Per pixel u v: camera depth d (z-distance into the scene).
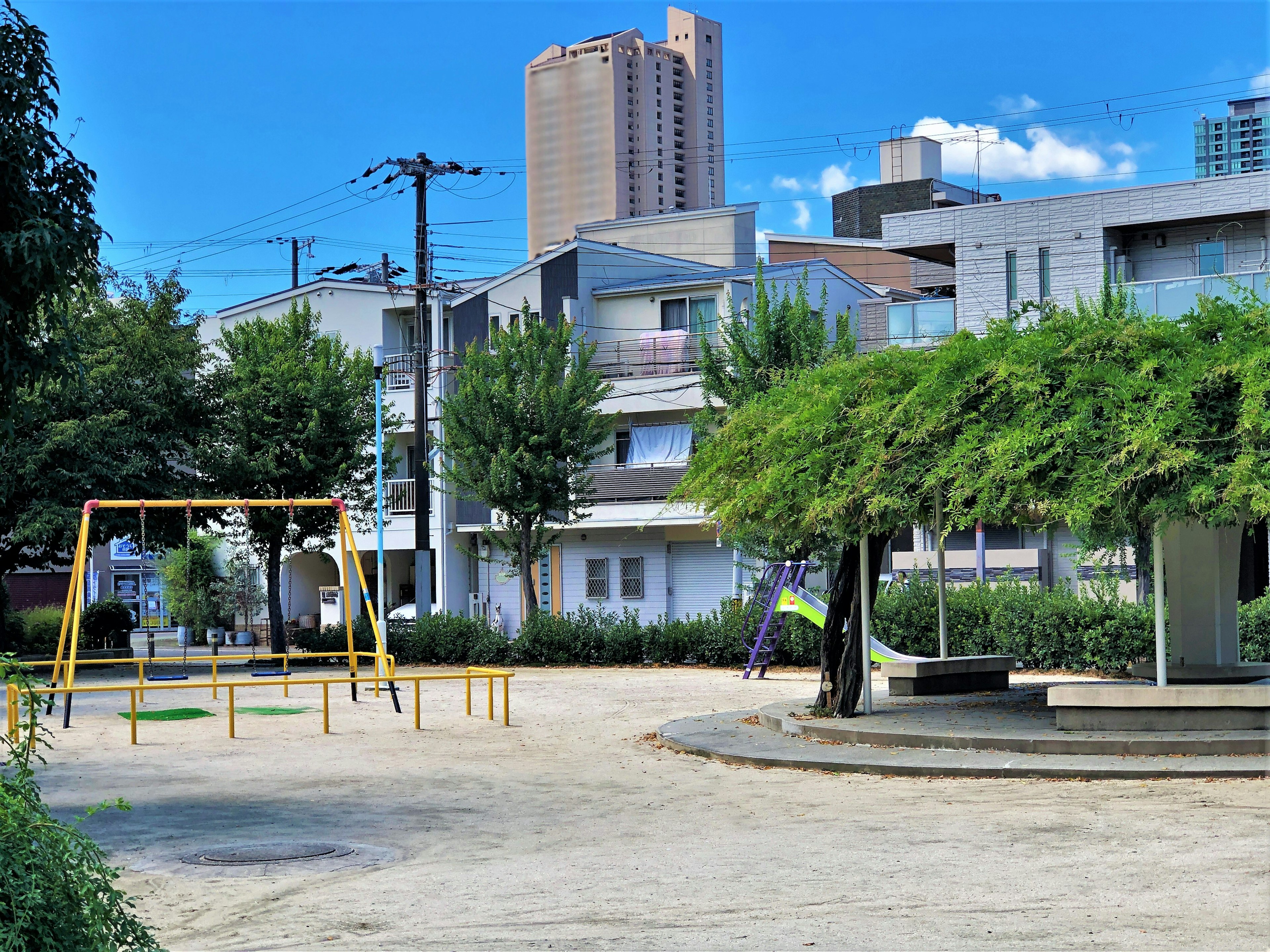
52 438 28.12
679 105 188.75
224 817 11.27
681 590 39.25
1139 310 26.92
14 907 4.86
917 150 55.91
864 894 7.78
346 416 33.12
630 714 19.70
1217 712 13.27
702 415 29.52
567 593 41.41
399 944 7.02
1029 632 24.44
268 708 21.58
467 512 43.38
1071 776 12.00
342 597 45.84
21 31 10.66
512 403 32.62
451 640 31.59
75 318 28.53
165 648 46.38
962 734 13.85
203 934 7.36
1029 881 7.91
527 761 14.74
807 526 15.14
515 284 43.53
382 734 17.59
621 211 182.00
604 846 9.74
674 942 6.89
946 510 13.84
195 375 33.22
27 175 10.59
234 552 46.72
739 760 14.15
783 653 28.30
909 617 25.69
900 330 37.59
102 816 11.35
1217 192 34.06
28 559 31.25
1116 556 25.97
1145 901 7.29
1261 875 7.76
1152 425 12.32
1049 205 35.97
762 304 29.20
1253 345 12.95
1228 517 12.37
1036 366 13.41
